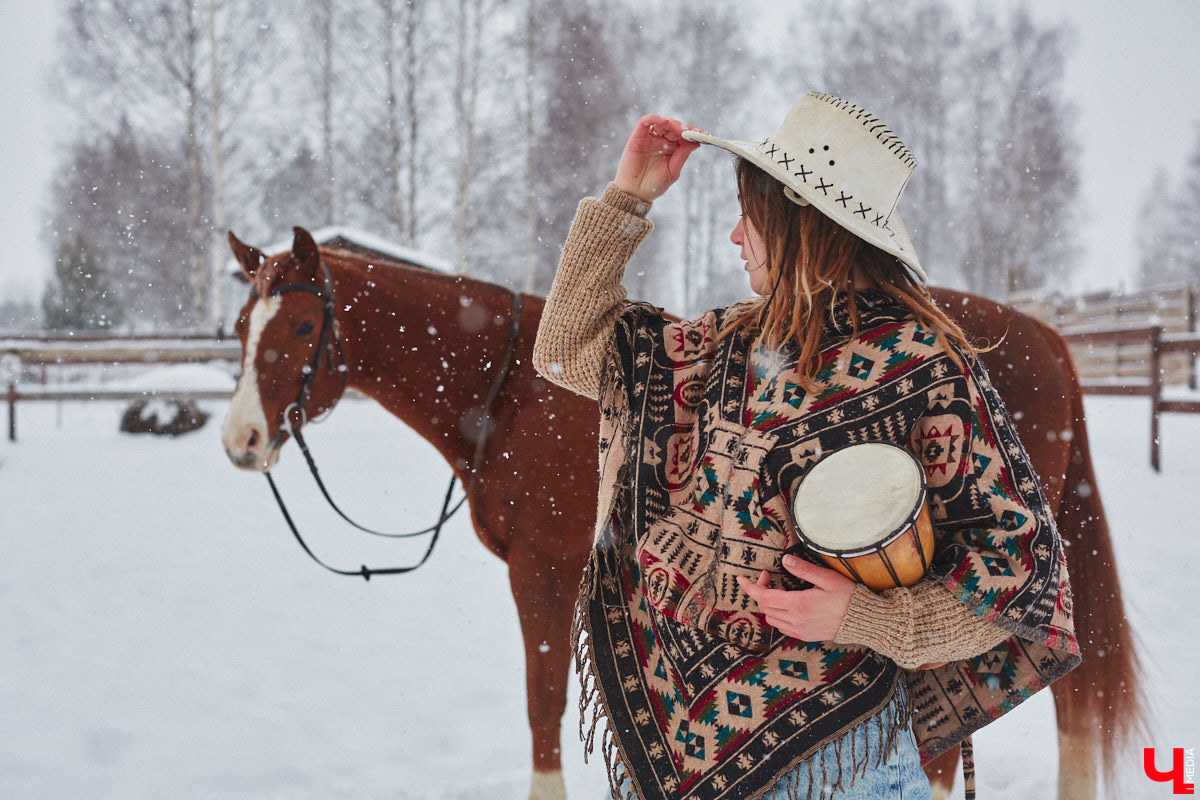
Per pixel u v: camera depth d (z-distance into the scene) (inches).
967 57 871.7
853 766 41.7
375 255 333.4
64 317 873.5
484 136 667.4
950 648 39.4
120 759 111.7
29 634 154.8
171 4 638.5
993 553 39.9
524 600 94.7
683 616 44.4
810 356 43.2
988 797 107.3
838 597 40.1
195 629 161.3
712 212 874.8
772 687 42.9
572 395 95.4
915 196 860.0
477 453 97.1
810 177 44.9
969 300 98.3
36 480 300.0
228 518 247.8
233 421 96.6
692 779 43.6
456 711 132.0
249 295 102.3
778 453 42.9
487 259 732.7
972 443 41.4
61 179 868.0
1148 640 148.9
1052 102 860.6
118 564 200.8
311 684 139.0
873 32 871.1
